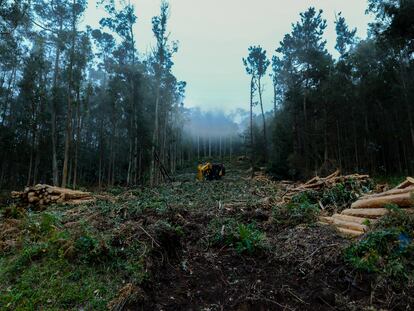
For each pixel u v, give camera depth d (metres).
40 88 22.92
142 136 24.80
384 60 21.20
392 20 14.97
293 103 23.73
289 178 22.84
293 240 4.68
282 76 28.75
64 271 3.57
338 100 20.97
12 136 24.34
